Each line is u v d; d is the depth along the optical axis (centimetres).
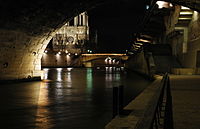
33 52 3425
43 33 3219
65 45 15500
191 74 3152
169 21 4788
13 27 2584
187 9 3538
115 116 895
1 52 2752
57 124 1100
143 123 279
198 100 1051
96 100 1806
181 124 612
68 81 3631
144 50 4375
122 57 13550
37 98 1902
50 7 2497
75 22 16362
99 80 3850
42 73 3816
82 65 13700
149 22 5578
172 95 1220
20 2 2162
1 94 2122
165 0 3028
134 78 4262
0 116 1262
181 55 3984
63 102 1716
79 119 1200
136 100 1081
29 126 1073
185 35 3919
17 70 3203
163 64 3891
